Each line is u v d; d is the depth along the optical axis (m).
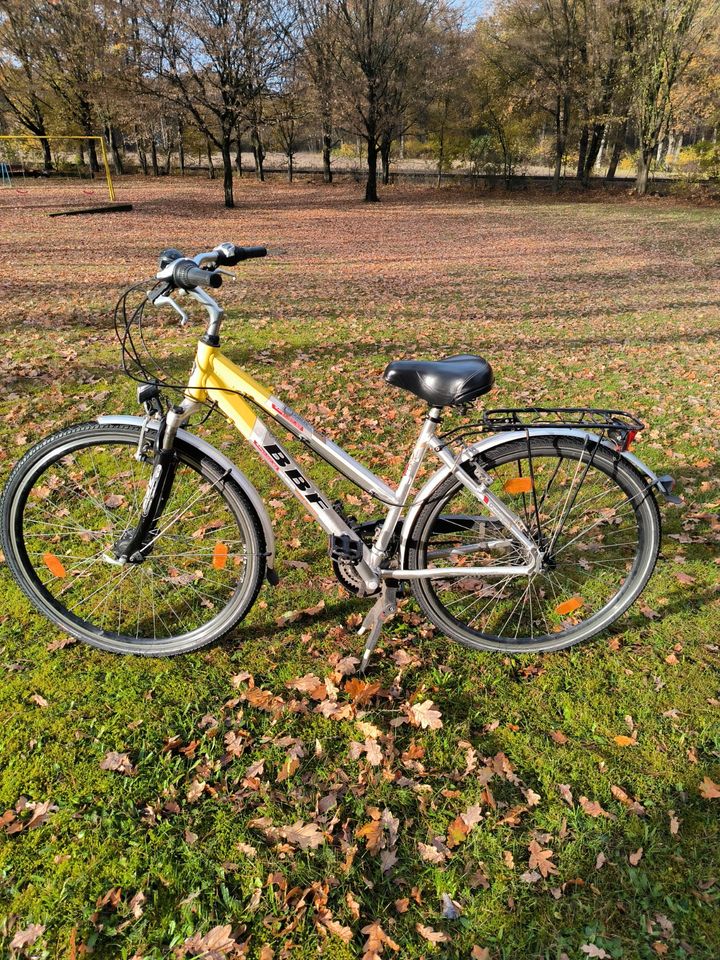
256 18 20.88
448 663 2.38
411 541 2.22
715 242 16.08
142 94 22.27
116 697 2.18
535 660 2.41
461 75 28.92
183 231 17.50
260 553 2.25
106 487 3.31
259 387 2.12
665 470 3.81
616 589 2.76
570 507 2.31
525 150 32.38
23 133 37.28
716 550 3.04
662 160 33.59
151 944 1.53
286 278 10.77
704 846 1.76
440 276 11.47
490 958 1.52
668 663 2.39
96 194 26.91
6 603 2.59
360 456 3.95
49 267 11.01
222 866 1.69
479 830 1.79
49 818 1.79
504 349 6.49
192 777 1.93
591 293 9.98
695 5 23.75
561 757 2.02
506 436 2.15
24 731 2.04
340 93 25.59
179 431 2.17
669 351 6.46
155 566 2.72
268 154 50.34
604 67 27.75
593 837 1.79
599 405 4.82
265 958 1.50
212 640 2.35
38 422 4.19
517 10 28.58
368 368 5.63
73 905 1.59
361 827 1.80
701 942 1.55
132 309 7.60
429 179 35.41
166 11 20.27
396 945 1.53
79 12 28.56
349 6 24.28
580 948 1.54
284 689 2.25
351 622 2.56
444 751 2.04
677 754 2.03
